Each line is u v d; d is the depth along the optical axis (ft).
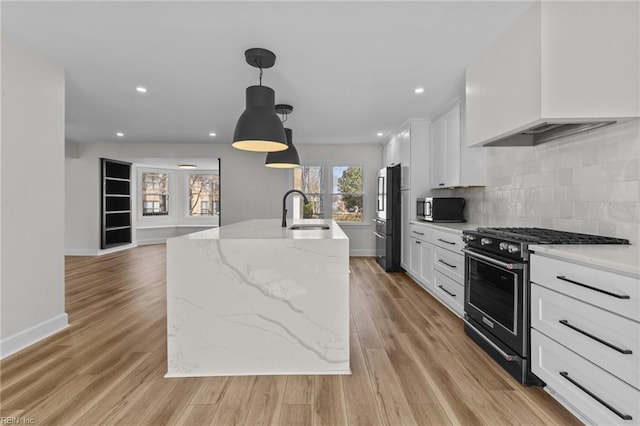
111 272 16.87
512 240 6.77
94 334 8.98
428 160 15.07
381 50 8.34
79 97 12.07
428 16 6.82
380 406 5.83
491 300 7.67
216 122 15.96
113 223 24.79
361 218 22.34
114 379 6.71
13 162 7.75
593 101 6.05
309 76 10.03
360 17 6.86
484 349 8.02
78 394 6.16
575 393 5.29
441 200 13.29
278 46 8.13
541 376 6.09
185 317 6.89
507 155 10.54
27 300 8.18
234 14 6.75
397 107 13.25
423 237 13.47
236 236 7.34
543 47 6.03
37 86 8.39
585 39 6.01
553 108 6.05
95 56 8.70
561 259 5.62
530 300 6.41
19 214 7.93
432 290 12.58
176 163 25.75
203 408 5.77
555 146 8.40
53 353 7.83
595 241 6.30
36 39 7.78
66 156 20.95
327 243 6.92
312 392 6.27
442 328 9.53
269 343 6.95
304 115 14.51
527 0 6.24
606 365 4.72
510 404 5.88
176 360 6.90
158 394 6.19
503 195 10.80
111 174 24.26
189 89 11.23
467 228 10.59
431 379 6.73
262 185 21.97
